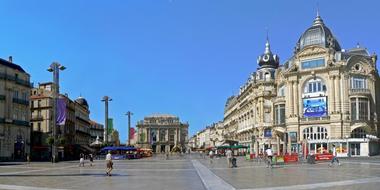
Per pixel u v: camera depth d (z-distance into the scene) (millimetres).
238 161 73750
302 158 75062
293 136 95250
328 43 96312
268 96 116250
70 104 115188
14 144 82188
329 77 92500
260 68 123500
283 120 100750
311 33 98000
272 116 109562
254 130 119625
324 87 93500
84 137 139000
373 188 22875
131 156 101625
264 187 24688
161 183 28094
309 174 35375
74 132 120750
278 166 52375
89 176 35250
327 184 25734
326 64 93000
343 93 90938
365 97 91312
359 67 92875
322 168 45438
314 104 93750
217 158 100875
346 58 92500
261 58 123375
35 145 96250
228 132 174875
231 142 104375
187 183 28000
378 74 97875
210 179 31281
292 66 97375
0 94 78562
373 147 90188
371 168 43438
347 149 88000
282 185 25656
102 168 50250
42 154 94250
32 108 99500
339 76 91438
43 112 98500
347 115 90125
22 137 85125
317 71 93875
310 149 91938
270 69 120875
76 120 125562
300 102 95938
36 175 36594
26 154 86000
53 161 68750
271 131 112000
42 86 110688
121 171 42781
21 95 85938
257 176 33938
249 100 125938
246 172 39969
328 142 90125
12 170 45062
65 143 100688
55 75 69188
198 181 29594
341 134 89500
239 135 143125
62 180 30875
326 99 92750
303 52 96375
